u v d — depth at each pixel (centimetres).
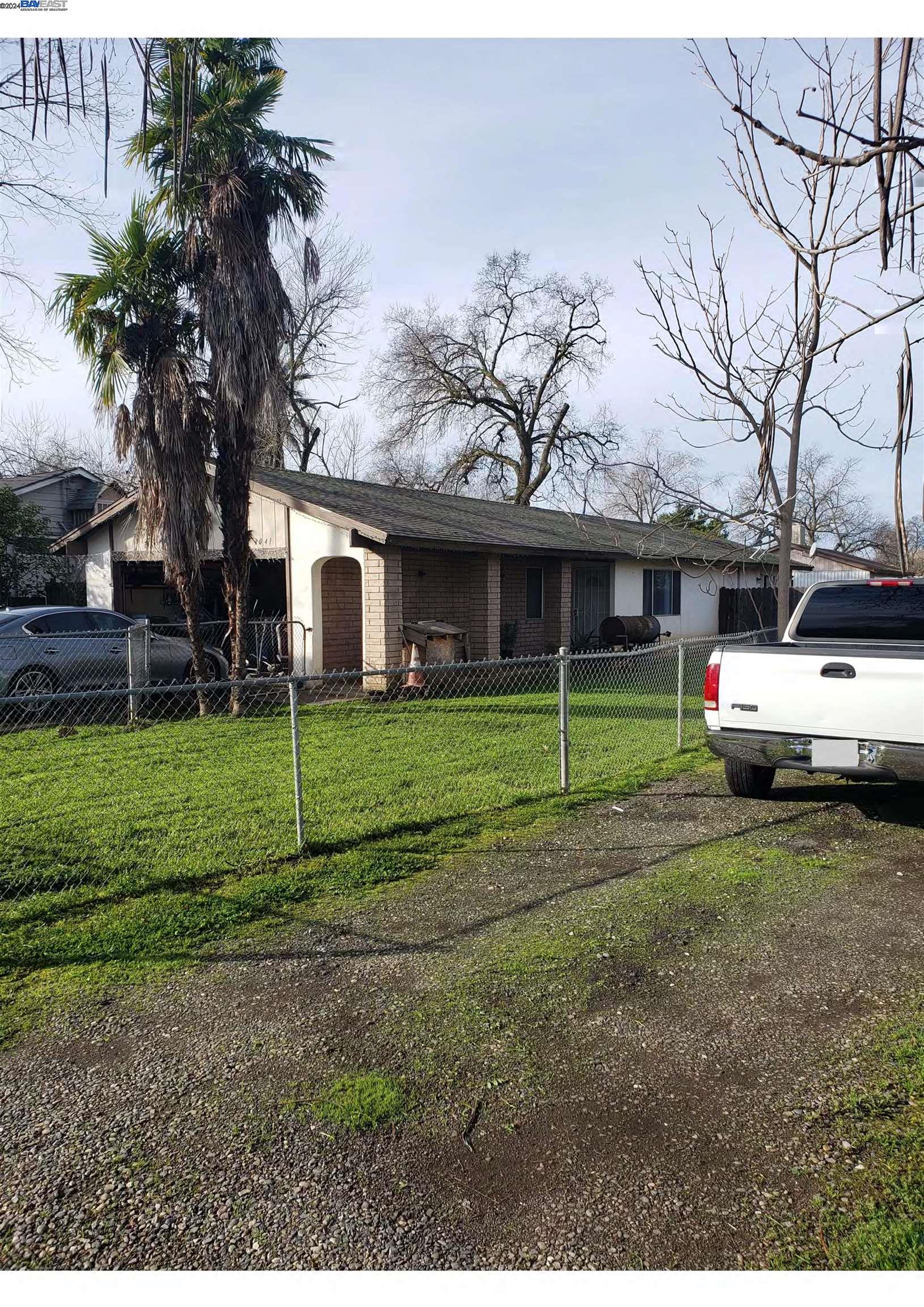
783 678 595
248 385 1056
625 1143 261
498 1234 225
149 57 282
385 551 1323
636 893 467
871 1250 217
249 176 1050
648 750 879
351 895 471
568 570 1861
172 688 507
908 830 586
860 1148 256
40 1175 249
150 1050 316
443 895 469
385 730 1006
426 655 1381
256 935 419
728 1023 330
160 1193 241
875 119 197
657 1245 221
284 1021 337
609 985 361
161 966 386
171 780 752
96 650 1172
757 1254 217
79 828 600
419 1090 290
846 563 3434
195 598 1132
